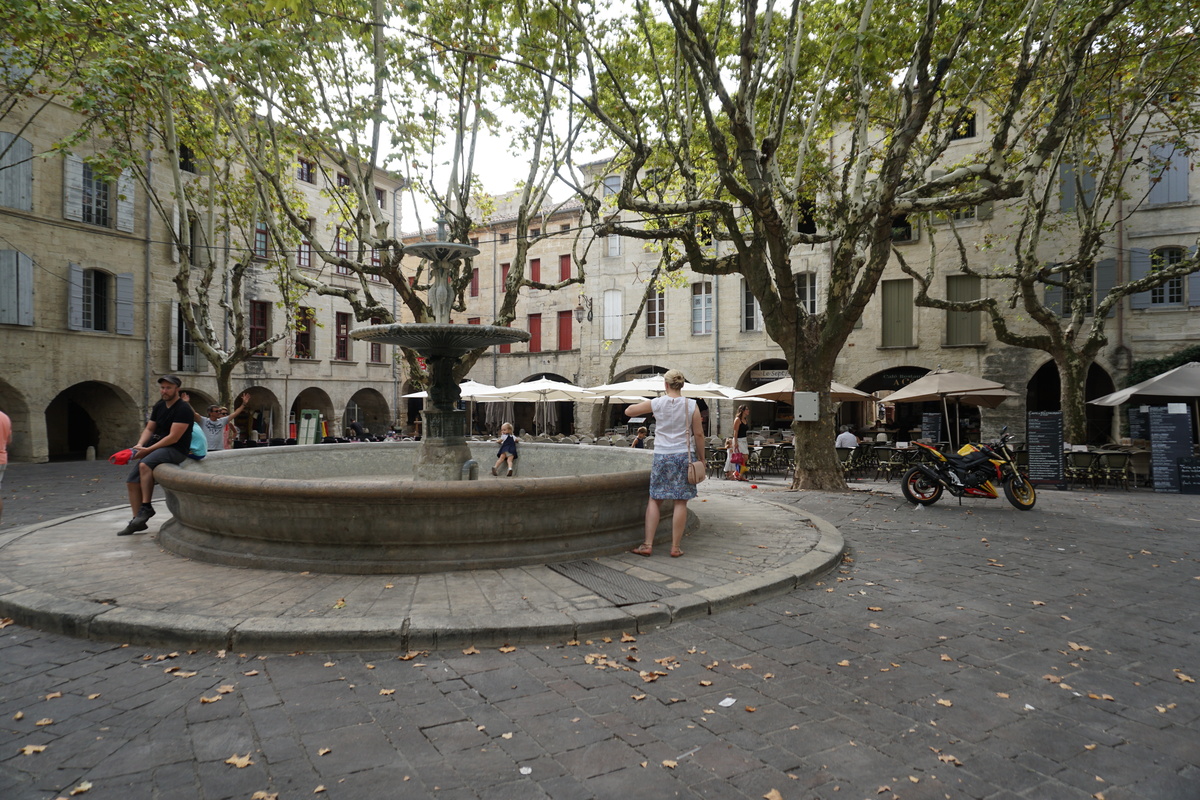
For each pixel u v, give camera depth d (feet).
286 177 54.39
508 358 108.47
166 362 75.31
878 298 77.82
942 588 17.15
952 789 8.03
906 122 28.40
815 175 50.57
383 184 104.47
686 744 9.04
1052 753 8.89
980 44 33.14
